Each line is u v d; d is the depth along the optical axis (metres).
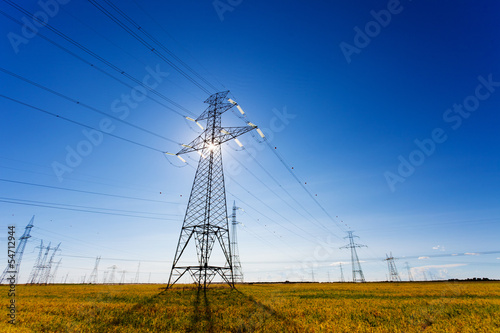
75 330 11.29
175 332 11.10
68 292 28.89
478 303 20.62
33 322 12.38
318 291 34.38
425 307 18.47
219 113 30.53
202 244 26.55
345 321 13.41
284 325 12.50
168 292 25.12
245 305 18.20
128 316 13.91
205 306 17.44
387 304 20.03
